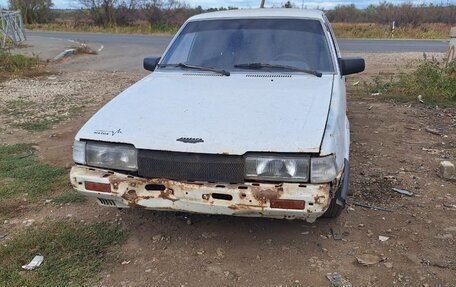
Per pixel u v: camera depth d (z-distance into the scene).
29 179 4.39
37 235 3.31
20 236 3.31
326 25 4.30
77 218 3.59
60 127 6.42
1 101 8.31
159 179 2.79
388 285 2.71
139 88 3.66
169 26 32.94
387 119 6.53
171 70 4.06
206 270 2.89
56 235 3.32
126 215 3.62
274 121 2.86
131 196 2.83
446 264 2.89
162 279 2.81
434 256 2.98
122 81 10.76
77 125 6.52
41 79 11.22
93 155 2.92
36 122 6.68
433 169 4.53
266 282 2.76
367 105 7.50
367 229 3.34
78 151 2.98
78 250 3.12
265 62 3.90
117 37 25.58
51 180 4.37
